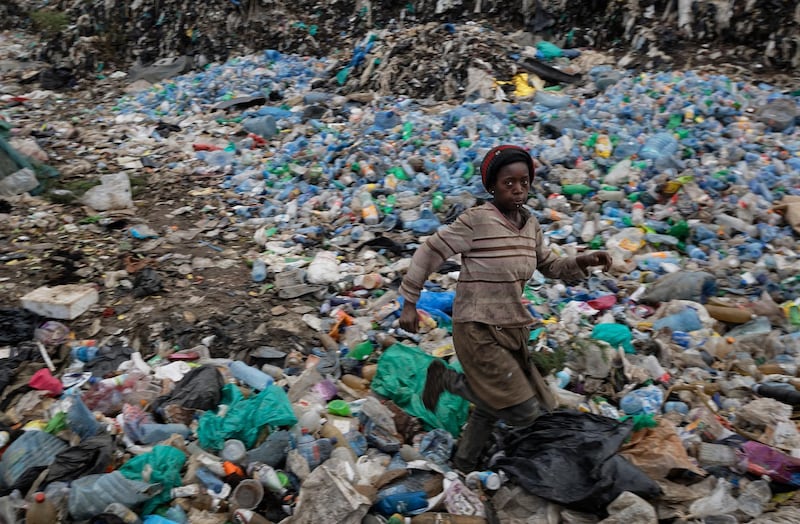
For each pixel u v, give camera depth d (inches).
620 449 120.3
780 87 326.3
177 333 168.1
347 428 132.3
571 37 392.2
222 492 113.3
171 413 131.6
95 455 117.7
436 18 430.0
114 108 383.2
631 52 372.5
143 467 113.4
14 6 530.9
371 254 209.5
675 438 121.9
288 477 117.0
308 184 260.1
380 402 138.9
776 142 264.5
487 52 362.0
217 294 187.6
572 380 146.4
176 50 453.7
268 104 368.5
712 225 215.6
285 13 453.1
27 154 282.0
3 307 177.0
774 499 114.0
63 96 414.0
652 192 232.2
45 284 190.4
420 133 287.6
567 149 260.4
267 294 189.3
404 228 225.5
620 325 163.9
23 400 141.5
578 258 115.8
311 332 171.9
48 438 124.7
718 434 129.9
